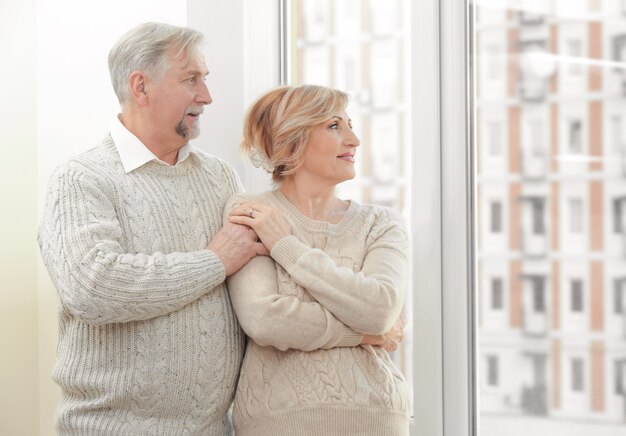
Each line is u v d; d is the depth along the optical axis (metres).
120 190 1.91
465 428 2.18
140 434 1.87
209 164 2.10
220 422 1.98
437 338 2.19
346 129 1.96
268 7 2.53
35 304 2.82
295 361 1.85
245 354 1.98
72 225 1.82
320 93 1.93
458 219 2.18
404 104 2.31
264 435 1.86
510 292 2.14
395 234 1.96
